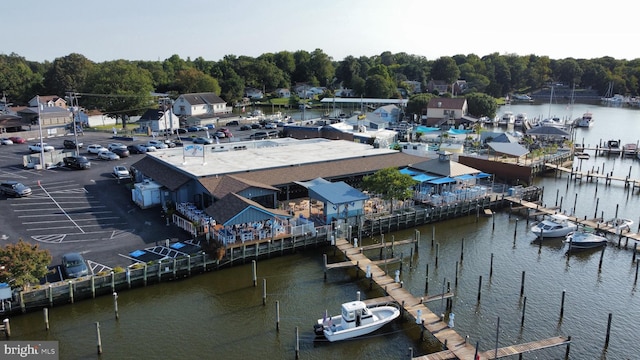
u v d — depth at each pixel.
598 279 46.50
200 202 57.34
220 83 198.62
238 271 45.41
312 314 38.56
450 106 138.75
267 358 33.12
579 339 36.25
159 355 33.16
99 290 39.66
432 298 39.06
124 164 81.75
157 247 46.59
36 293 36.94
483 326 37.56
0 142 97.12
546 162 92.12
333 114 162.62
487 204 65.06
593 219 60.25
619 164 101.00
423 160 72.06
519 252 52.50
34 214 55.53
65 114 129.12
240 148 79.75
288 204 59.78
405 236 56.31
